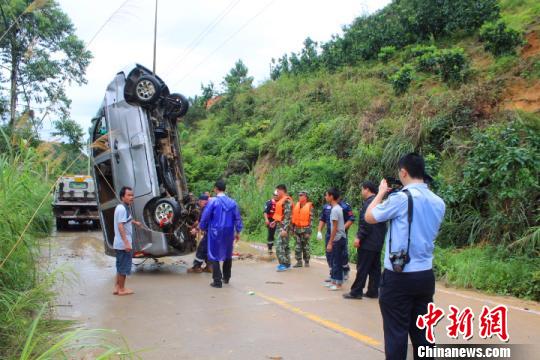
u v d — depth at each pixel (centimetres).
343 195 1389
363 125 1465
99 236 1733
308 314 623
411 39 2006
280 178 1678
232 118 2620
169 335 533
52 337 498
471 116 1178
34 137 555
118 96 975
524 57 1378
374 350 484
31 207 560
